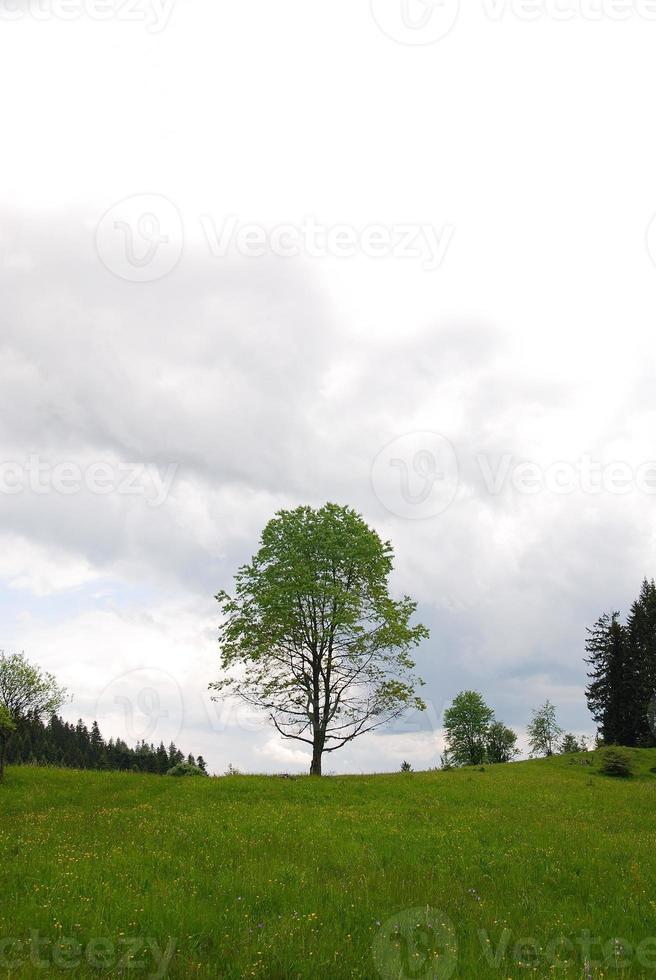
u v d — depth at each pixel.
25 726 42.72
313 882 11.76
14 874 11.30
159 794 27.16
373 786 30.03
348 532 38.16
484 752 89.44
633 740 71.69
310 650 36.72
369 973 7.67
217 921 9.19
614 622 74.38
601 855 15.41
